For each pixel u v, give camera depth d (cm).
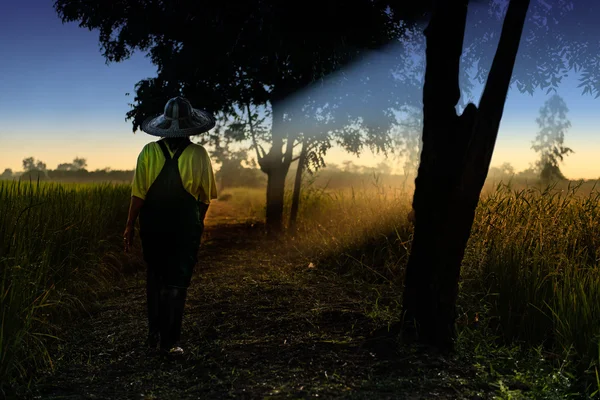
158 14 972
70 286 545
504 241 549
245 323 471
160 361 387
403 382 328
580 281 446
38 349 383
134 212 408
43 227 540
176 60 987
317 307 507
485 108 374
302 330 442
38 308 452
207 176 413
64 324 489
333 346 394
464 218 382
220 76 1008
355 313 478
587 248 564
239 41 929
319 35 900
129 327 482
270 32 873
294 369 352
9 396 319
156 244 405
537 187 674
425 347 382
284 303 533
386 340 396
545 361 371
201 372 360
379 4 966
